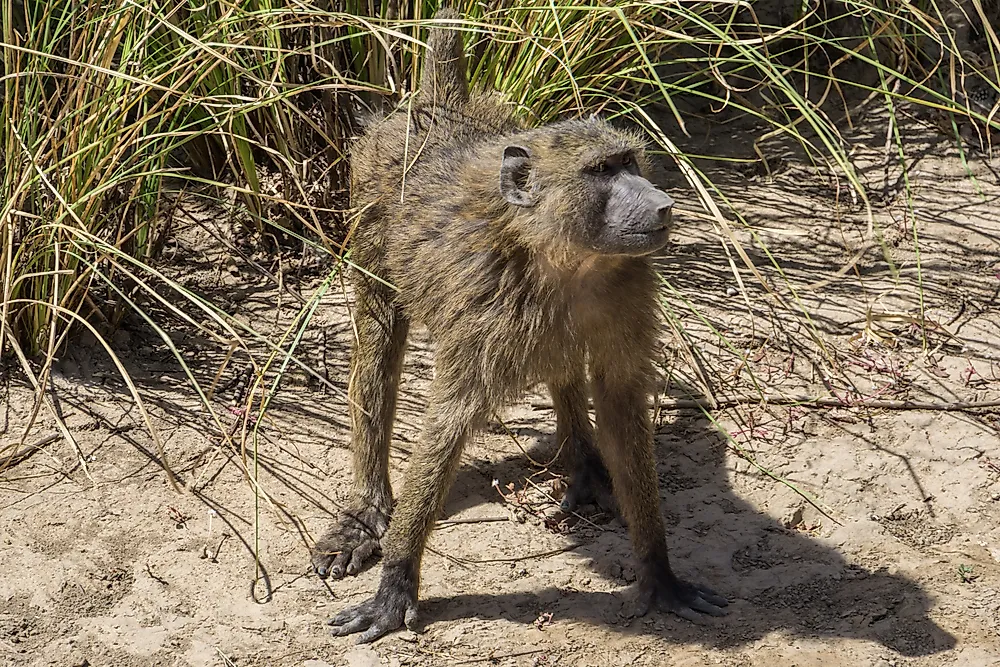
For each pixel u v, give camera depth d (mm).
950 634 8414
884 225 13586
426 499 8461
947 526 9719
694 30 14711
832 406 11070
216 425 10680
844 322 12117
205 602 8750
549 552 9492
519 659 8266
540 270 8219
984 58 15391
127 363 11367
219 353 11672
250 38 10586
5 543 9156
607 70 12664
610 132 8031
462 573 9203
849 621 8609
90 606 8633
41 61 10727
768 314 12188
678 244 13344
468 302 8336
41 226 10188
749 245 13312
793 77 15445
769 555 9438
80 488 9844
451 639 8461
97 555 9133
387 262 9367
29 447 10211
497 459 10680
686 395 11273
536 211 7945
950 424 10742
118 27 10227
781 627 8570
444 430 8430
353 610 8602
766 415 10984
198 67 10211
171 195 13406
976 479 10117
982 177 14242
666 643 8422
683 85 15414
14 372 10992
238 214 13078
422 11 11875
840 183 14266
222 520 9617
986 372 11398
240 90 12594
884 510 9898
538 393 11617
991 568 9172
